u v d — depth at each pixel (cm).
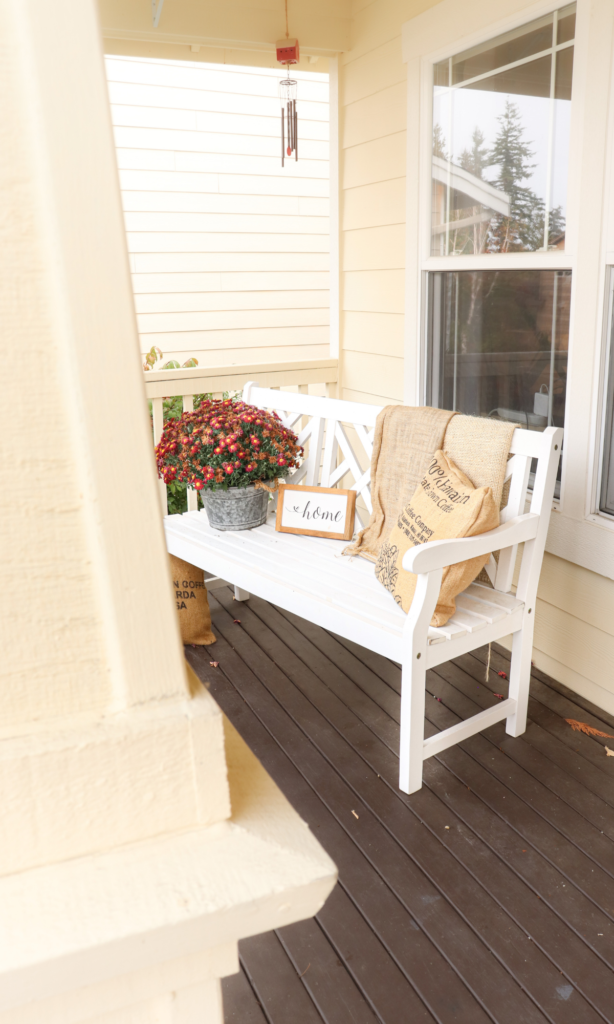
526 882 172
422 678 192
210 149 483
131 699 45
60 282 38
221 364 516
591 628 244
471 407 285
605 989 145
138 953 43
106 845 45
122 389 40
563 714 240
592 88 211
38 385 39
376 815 194
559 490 251
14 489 40
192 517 302
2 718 43
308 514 275
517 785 205
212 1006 50
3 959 40
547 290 242
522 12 229
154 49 338
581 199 220
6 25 35
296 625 306
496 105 249
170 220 483
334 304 360
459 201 272
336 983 148
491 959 152
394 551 221
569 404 235
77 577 42
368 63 312
